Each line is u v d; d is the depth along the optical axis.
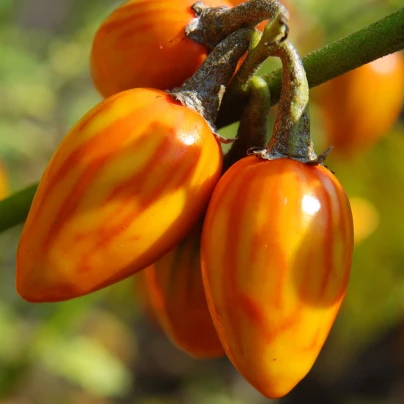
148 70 0.31
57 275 0.27
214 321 0.28
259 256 0.27
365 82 0.46
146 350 1.09
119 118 0.28
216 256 0.27
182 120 0.28
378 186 0.56
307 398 1.06
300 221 0.27
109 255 0.27
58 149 0.28
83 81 0.77
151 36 0.31
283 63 0.29
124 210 0.27
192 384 1.07
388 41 0.30
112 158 0.27
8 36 0.65
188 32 0.31
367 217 0.56
